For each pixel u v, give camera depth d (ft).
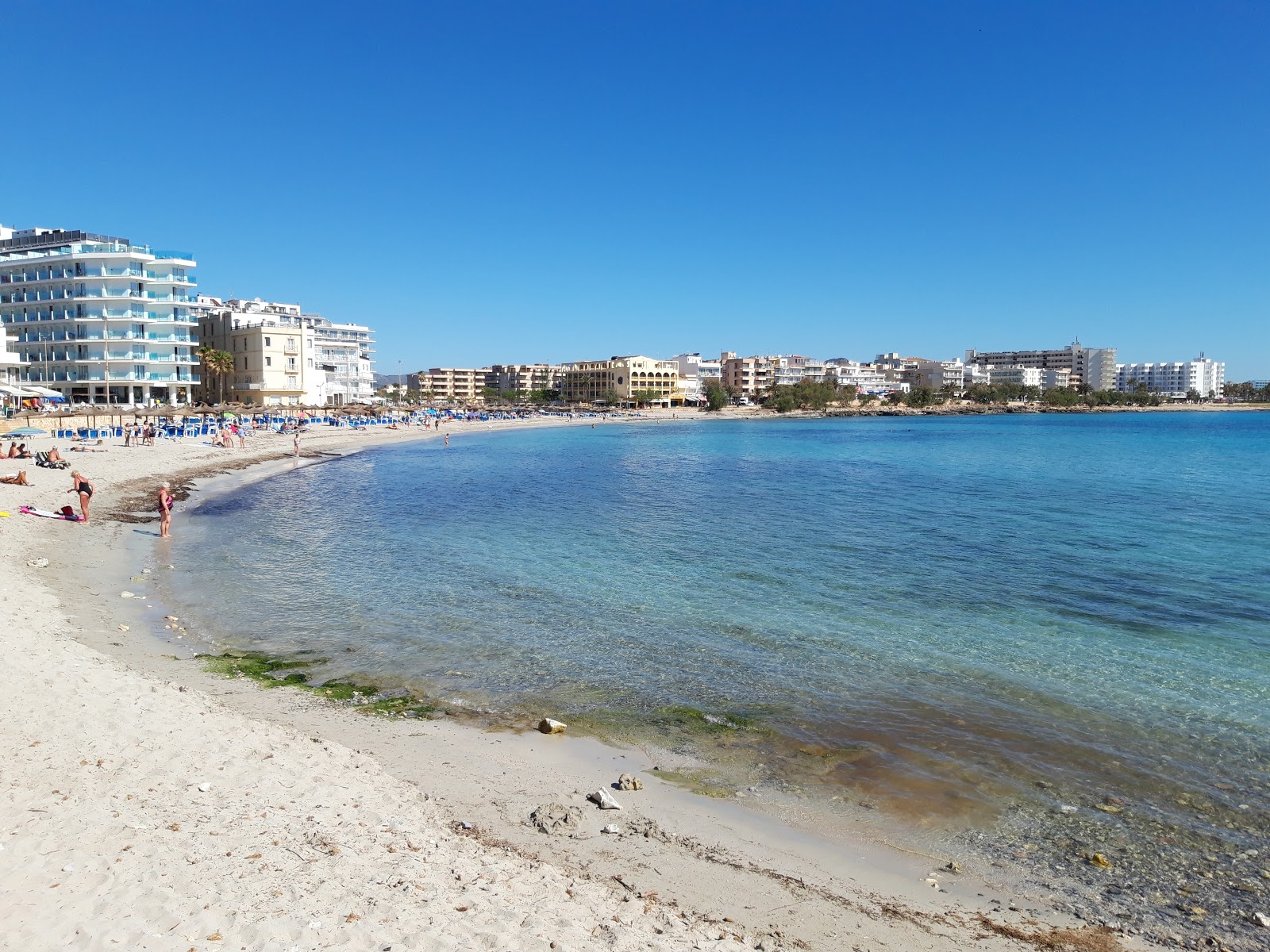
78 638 55.06
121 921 21.12
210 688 47.83
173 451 203.10
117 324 317.01
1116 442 349.41
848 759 40.45
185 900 22.50
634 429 505.25
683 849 31.07
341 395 518.37
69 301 313.53
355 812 30.78
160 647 56.03
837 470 223.10
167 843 25.98
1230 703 48.62
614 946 22.50
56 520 101.71
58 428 213.46
